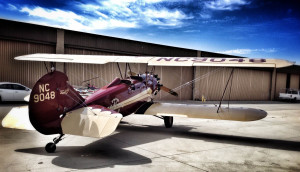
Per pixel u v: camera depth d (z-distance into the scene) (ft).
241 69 94.02
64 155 16.62
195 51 80.43
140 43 69.05
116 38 64.59
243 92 95.76
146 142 21.16
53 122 15.85
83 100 18.35
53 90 15.92
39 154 16.69
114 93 21.74
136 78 27.14
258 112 21.83
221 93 87.71
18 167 14.16
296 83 122.72
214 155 18.03
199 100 80.59
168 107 25.41
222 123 33.53
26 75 52.70
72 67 57.82
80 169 14.10
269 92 107.34
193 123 32.78
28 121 16.42
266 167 15.88
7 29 49.62
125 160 16.02
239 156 18.07
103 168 14.39
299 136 26.81
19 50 51.80
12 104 45.21
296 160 17.66
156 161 16.10
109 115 16.16
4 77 50.31
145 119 34.83
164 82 73.26
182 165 15.52
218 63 19.86
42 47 54.65
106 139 21.68
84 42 59.52
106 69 63.26
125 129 26.91
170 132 25.99
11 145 18.69
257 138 24.68
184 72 77.87
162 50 73.51
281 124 35.17
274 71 107.14
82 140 20.83
